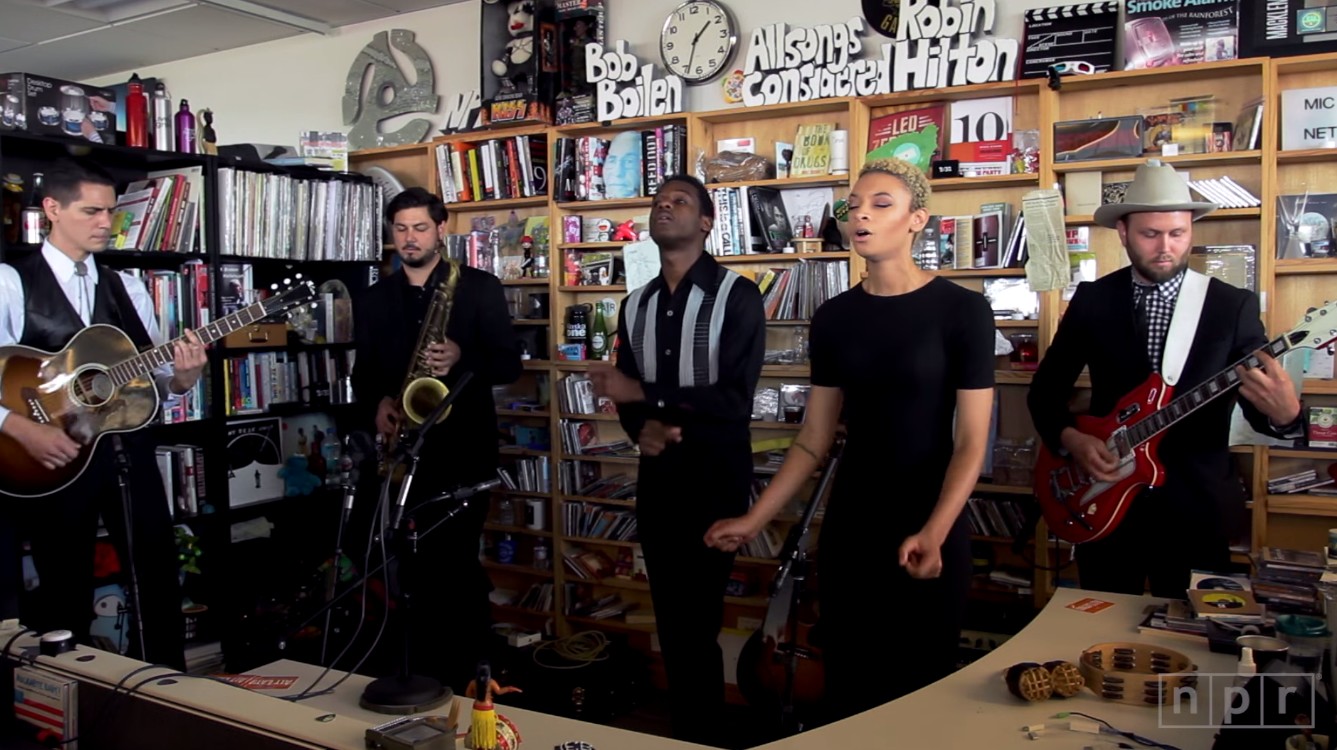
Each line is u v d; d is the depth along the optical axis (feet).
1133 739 4.83
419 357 11.46
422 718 4.73
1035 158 11.75
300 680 6.83
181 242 13.44
